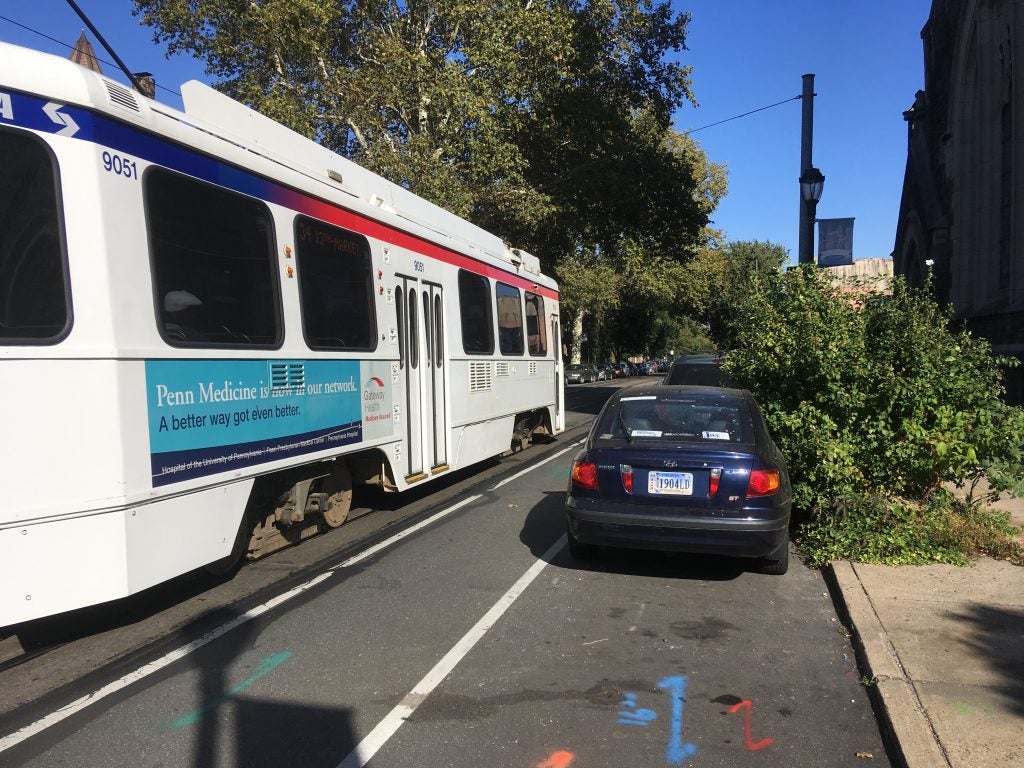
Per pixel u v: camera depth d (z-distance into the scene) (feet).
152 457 14.96
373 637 16.06
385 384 25.27
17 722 12.35
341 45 60.49
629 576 20.43
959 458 21.67
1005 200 57.72
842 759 11.31
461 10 57.36
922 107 79.05
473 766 11.03
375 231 25.07
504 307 38.83
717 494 18.28
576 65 69.05
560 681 13.94
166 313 15.65
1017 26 52.39
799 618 17.29
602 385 161.79
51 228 13.62
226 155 17.89
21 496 13.05
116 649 15.40
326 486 23.82
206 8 54.29
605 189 71.56
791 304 26.25
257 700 13.14
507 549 23.16
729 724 12.35
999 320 54.90
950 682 13.17
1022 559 20.36
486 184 62.54
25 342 13.17
